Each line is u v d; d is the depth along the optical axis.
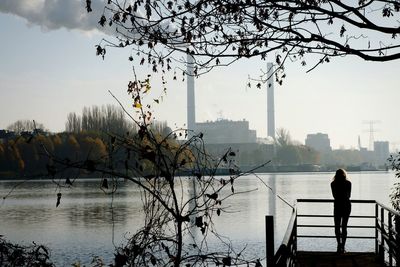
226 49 6.36
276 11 6.29
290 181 120.94
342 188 12.27
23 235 33.25
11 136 117.19
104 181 6.09
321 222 39.19
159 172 6.30
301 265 11.04
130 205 53.91
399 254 9.55
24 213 48.72
